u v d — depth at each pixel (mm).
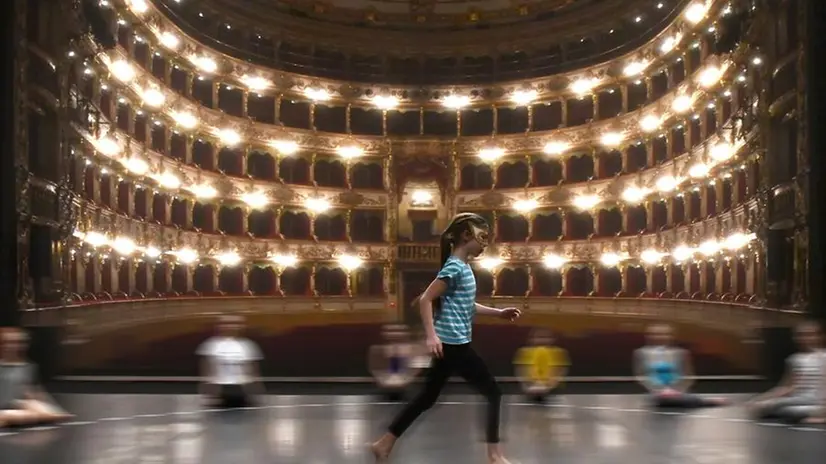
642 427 12820
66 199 30562
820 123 24969
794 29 27609
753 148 33688
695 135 47094
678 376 15852
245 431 12500
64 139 30469
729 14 37719
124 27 43875
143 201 46750
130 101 44500
